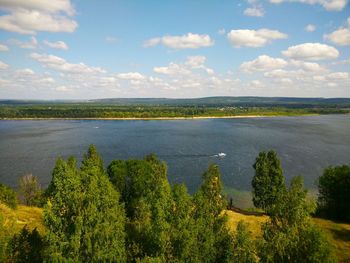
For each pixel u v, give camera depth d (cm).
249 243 3312
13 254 3064
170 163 13950
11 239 3108
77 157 15125
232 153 16025
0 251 2930
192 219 3172
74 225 2744
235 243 3319
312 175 11825
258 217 6812
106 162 14162
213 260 3191
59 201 2856
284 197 3253
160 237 3003
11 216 4791
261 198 7388
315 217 7188
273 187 7288
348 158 14588
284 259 2925
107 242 2814
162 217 3156
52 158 14912
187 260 3005
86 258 2738
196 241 3083
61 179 2950
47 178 11725
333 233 5978
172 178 11644
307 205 3322
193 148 17450
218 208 3919
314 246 2875
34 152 16350
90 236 2755
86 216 2792
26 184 8194
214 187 4578
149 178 5844
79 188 2956
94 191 2942
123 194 6512
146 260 2777
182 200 3284
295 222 3103
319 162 13825
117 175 6519
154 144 18850
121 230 3070
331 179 7350
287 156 15050
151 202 4181
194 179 11512
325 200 7494
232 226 5797
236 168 12962
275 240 2969
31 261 3059
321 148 17088
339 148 17062
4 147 17838
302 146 17738
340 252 5175
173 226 3103
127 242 3519
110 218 2950
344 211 7156
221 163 13875
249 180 11306
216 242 3278
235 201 9325
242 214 7031
